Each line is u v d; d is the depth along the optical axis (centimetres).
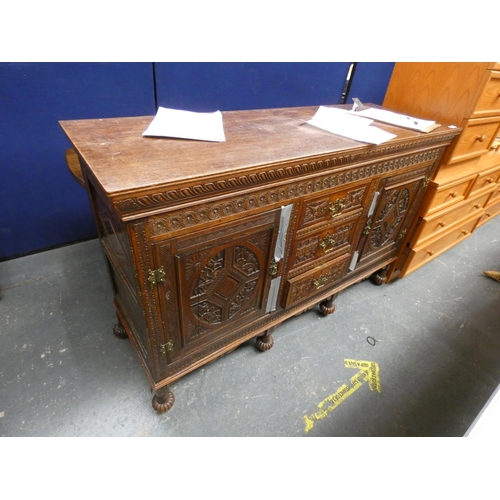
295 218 86
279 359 121
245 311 99
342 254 117
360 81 202
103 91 134
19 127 126
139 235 60
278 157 71
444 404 113
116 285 110
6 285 141
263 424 100
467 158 132
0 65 112
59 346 119
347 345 130
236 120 100
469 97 112
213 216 68
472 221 192
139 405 102
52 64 120
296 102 188
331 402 109
